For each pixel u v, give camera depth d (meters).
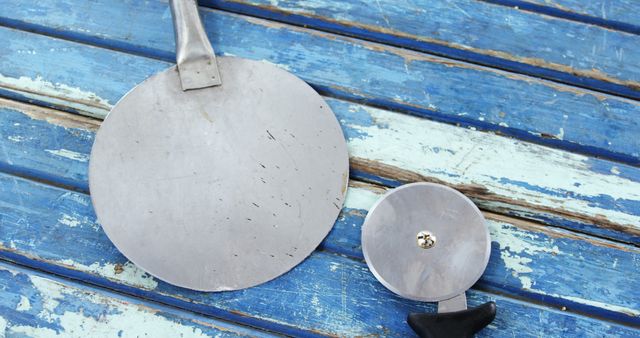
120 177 1.05
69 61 1.17
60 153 1.11
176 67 1.11
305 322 1.02
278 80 1.12
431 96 1.15
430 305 1.02
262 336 1.02
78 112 1.15
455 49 1.19
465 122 1.14
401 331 1.01
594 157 1.11
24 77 1.16
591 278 1.04
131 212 1.04
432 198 1.04
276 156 1.08
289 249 1.04
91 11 1.20
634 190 1.09
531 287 1.04
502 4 1.23
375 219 1.04
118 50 1.18
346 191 1.08
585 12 1.22
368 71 1.16
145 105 1.09
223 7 1.22
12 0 1.21
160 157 1.06
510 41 1.19
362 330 1.02
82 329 1.01
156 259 1.02
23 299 1.03
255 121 1.09
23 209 1.08
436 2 1.21
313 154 1.08
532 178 1.09
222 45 1.18
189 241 1.03
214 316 1.04
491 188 1.09
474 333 0.96
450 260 1.02
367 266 1.05
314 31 1.19
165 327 1.02
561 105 1.15
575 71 1.18
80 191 1.09
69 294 1.03
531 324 1.02
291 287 1.03
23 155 1.11
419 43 1.20
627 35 1.20
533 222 1.09
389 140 1.12
